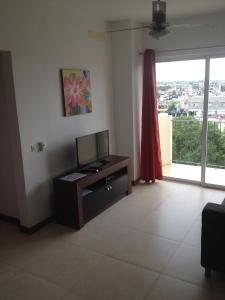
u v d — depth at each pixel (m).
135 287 2.35
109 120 4.55
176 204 3.92
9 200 3.53
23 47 2.98
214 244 2.30
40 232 3.32
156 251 2.85
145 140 4.61
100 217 3.62
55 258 2.79
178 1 3.29
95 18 3.98
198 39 4.07
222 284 2.36
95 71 4.11
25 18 2.97
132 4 3.37
